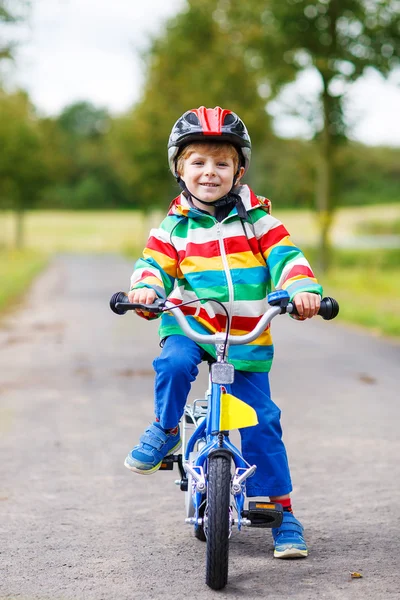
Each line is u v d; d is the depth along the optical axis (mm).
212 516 3826
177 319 3932
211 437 4074
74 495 5562
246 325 4250
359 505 5262
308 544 4559
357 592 3861
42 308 20250
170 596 3840
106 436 7234
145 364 11227
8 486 5773
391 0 24891
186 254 4258
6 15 20719
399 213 90500
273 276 4254
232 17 27406
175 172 4430
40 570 4211
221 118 4234
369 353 12297
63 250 64438
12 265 41688
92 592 3908
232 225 4289
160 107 42094
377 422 7703
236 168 4352
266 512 4031
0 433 7391
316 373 10445
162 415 4203
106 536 4746
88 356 12023
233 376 3949
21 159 56594
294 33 25703
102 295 24609
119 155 51031
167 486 5785
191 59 36656
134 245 65438
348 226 78375
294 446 6820
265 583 3990
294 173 29734
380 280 27734
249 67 29344
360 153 28875
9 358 11977
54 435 7289
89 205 138625
